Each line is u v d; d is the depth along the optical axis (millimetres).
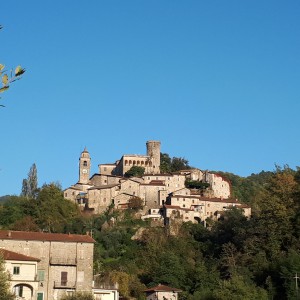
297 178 164375
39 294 106312
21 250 108062
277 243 145000
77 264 110500
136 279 159625
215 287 135250
